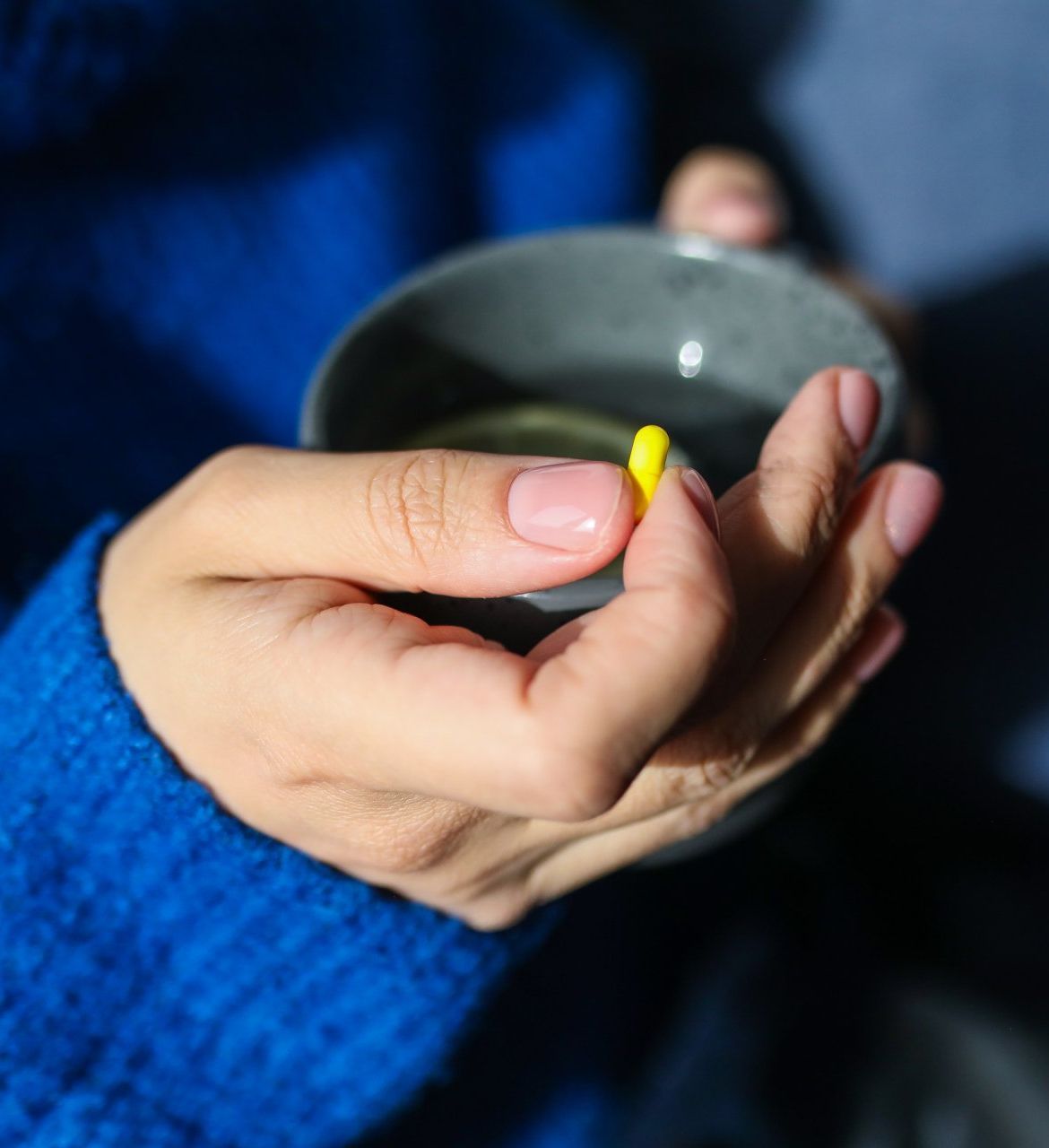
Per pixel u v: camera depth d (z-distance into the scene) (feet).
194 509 0.75
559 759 0.62
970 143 1.56
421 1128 1.28
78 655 0.77
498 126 1.51
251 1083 0.87
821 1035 1.33
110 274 1.13
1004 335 1.59
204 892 0.80
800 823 1.67
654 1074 1.48
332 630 0.68
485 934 0.84
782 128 1.64
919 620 1.61
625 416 0.91
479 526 0.68
